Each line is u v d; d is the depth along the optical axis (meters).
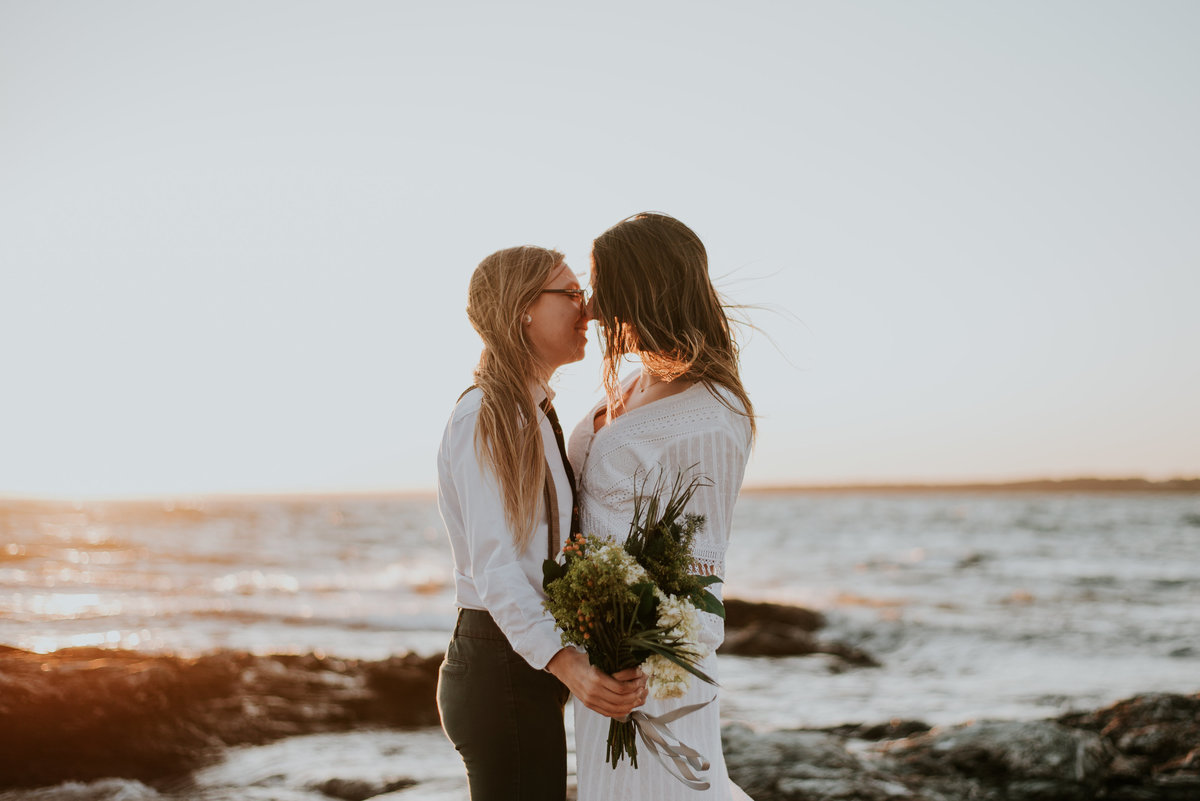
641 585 2.05
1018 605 19.55
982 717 8.28
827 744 5.70
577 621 2.11
